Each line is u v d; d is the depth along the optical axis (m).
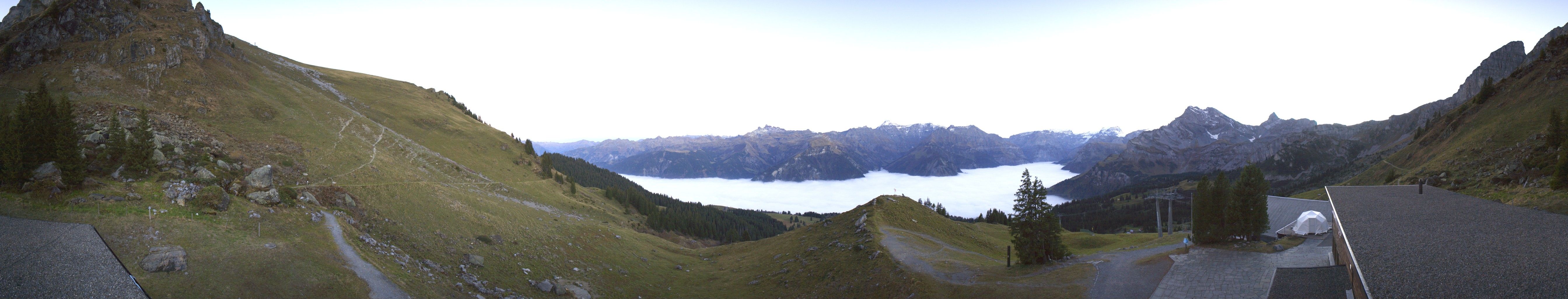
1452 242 27.59
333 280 35.94
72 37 91.00
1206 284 42.22
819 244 82.19
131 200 40.12
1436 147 135.62
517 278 51.41
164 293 29.17
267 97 103.19
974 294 49.19
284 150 74.62
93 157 48.81
